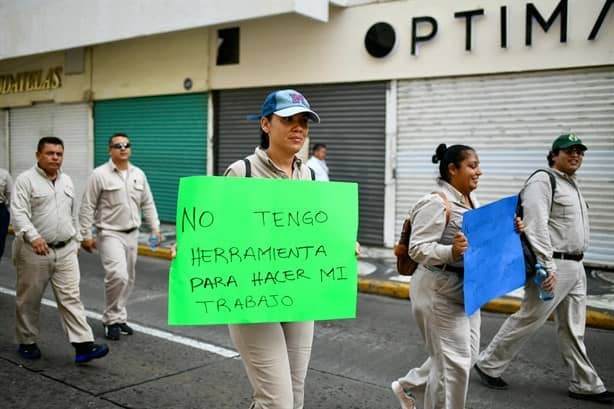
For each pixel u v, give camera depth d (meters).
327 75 10.58
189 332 5.78
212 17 10.48
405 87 9.86
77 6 12.84
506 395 4.25
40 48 13.80
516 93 8.89
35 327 4.86
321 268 2.79
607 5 7.98
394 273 8.49
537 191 4.00
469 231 2.97
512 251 3.31
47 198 4.58
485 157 9.22
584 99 8.38
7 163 17.09
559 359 5.06
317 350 5.32
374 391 4.33
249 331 2.67
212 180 2.64
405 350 5.35
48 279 4.66
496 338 4.36
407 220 3.26
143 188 5.80
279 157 2.80
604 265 8.39
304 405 4.05
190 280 2.61
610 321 6.12
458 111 9.40
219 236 2.65
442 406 3.07
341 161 10.66
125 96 13.80
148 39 13.20
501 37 8.80
